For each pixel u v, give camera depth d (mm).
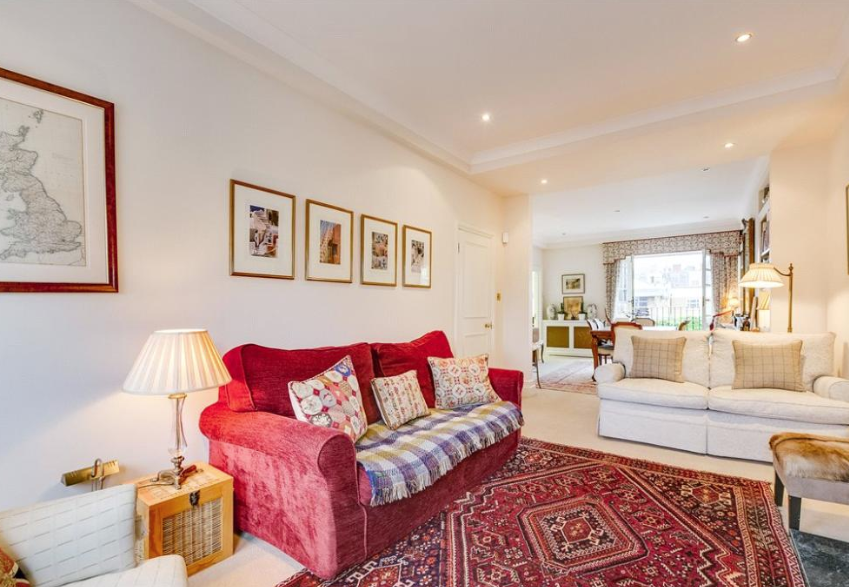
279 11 2182
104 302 1831
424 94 3080
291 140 2670
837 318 3320
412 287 3754
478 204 4816
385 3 2119
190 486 1768
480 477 2594
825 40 2455
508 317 5297
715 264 8086
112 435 1848
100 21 1824
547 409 4477
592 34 2377
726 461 3000
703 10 2176
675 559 1824
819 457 1943
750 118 3082
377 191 3355
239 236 2359
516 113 3393
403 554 1862
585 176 4461
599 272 9500
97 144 1800
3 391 1563
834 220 3369
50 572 1088
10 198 1574
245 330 2395
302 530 1748
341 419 2113
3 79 1555
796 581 1672
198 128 2182
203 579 1703
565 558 1831
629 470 2812
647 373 3664
